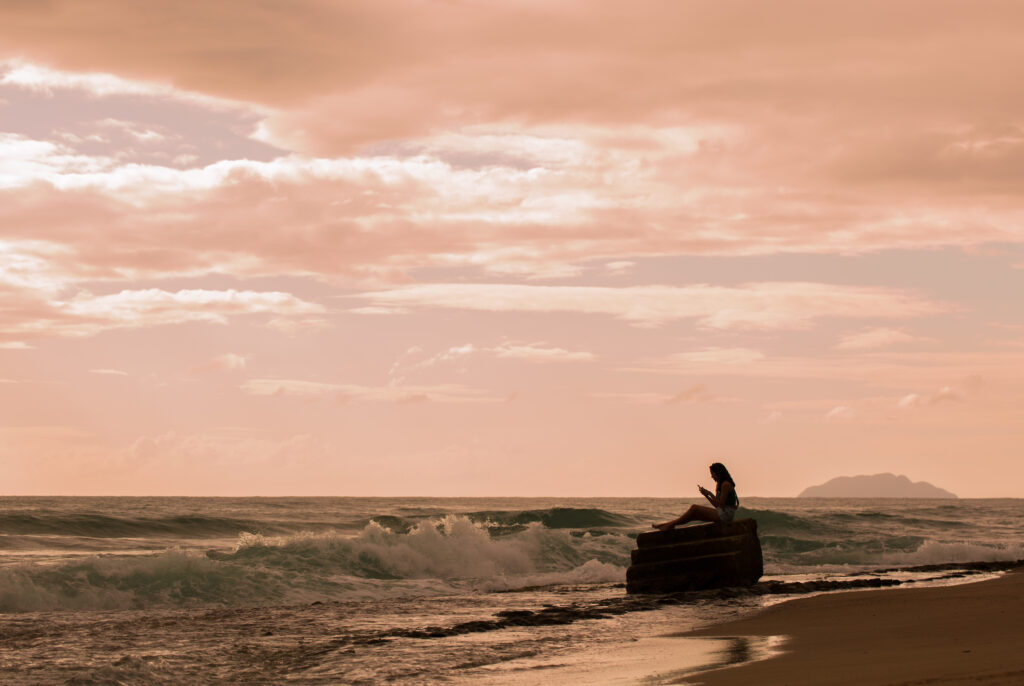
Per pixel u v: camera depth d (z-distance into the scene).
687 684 7.11
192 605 16.44
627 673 8.05
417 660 9.30
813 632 10.24
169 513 51.53
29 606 15.66
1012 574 19.62
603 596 16.06
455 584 19.62
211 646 10.43
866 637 9.52
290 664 9.21
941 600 12.95
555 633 11.08
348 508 67.75
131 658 9.02
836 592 15.23
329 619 12.95
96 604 16.06
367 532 22.98
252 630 11.81
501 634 11.07
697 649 9.38
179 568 17.98
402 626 12.10
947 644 8.53
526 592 17.33
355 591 18.16
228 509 65.00
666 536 16.42
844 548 28.88
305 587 18.11
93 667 9.28
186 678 8.47
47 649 10.38
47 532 31.22
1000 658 7.27
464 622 12.40
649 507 93.19
